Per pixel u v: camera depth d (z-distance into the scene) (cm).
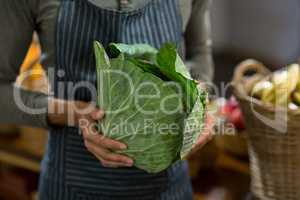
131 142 112
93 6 122
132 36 127
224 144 187
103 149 115
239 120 173
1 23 123
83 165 133
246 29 307
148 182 136
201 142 128
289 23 293
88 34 124
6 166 231
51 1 123
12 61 129
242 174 182
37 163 204
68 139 133
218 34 314
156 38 130
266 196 146
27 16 124
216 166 186
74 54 126
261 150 140
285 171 138
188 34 154
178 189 144
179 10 133
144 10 126
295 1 286
